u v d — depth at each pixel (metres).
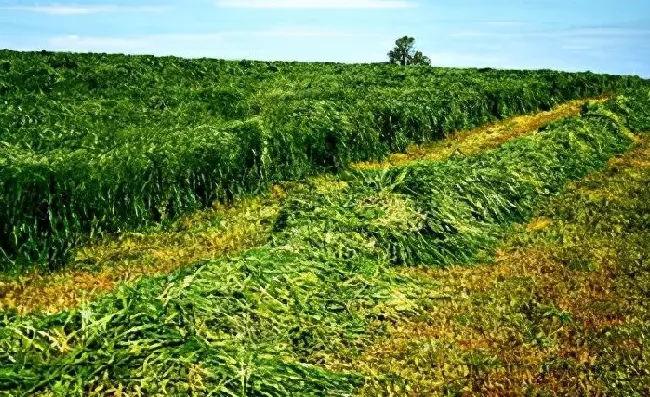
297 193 10.21
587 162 12.76
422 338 5.94
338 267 7.04
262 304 5.80
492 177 10.54
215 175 9.71
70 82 15.15
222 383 4.58
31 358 4.52
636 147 14.82
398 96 16.73
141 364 4.57
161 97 14.48
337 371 5.33
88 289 6.75
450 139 15.97
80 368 4.43
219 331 5.28
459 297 6.88
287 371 5.02
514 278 7.37
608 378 5.27
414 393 5.07
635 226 9.11
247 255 6.70
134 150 9.24
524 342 5.91
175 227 8.73
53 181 7.83
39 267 7.31
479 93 18.58
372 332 6.05
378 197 9.18
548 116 19.16
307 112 13.08
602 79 24.62
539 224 9.48
